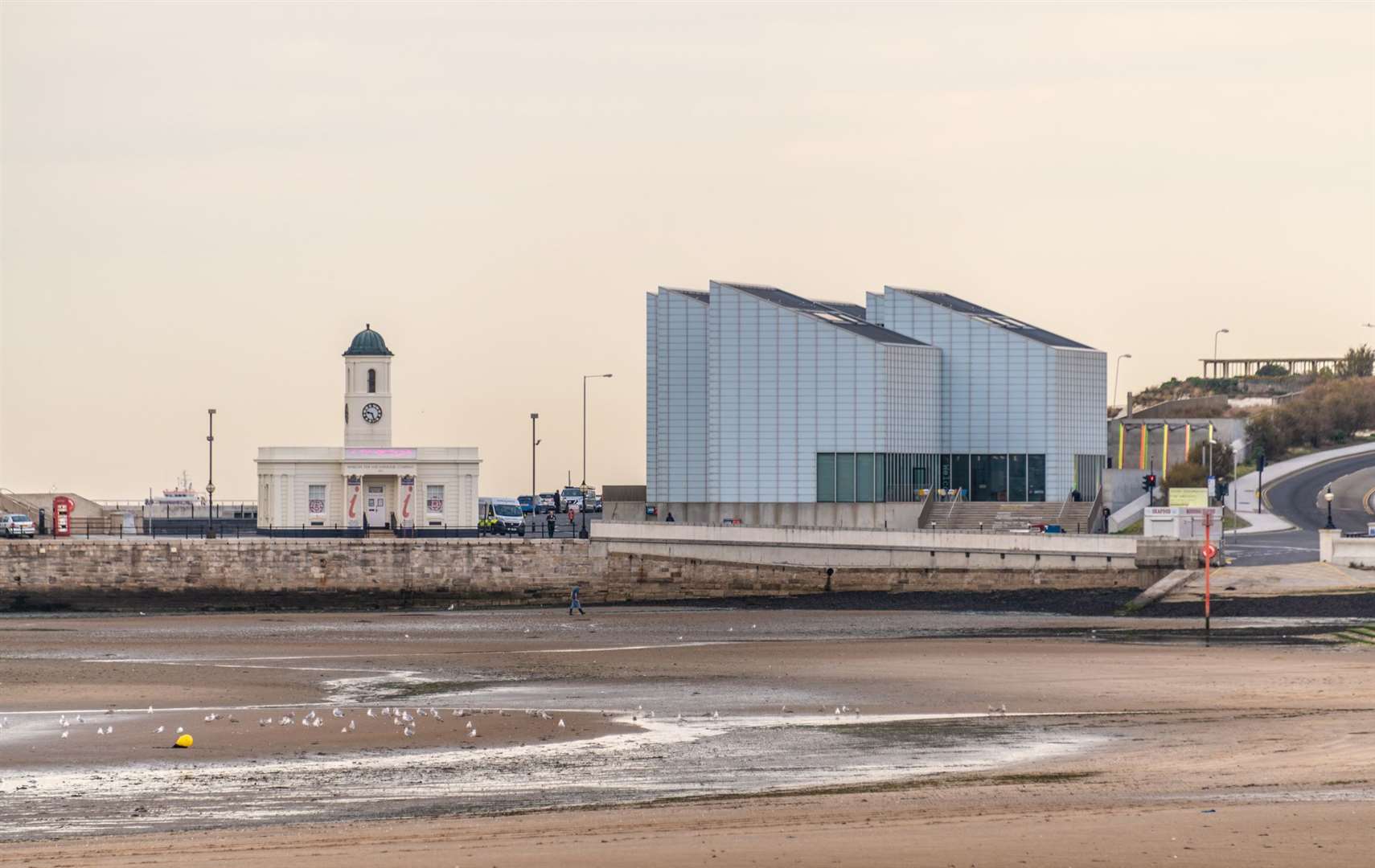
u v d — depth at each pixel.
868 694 100.94
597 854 58.50
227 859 58.53
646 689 105.00
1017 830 61.19
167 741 84.94
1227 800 66.56
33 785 73.62
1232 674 107.81
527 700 100.06
